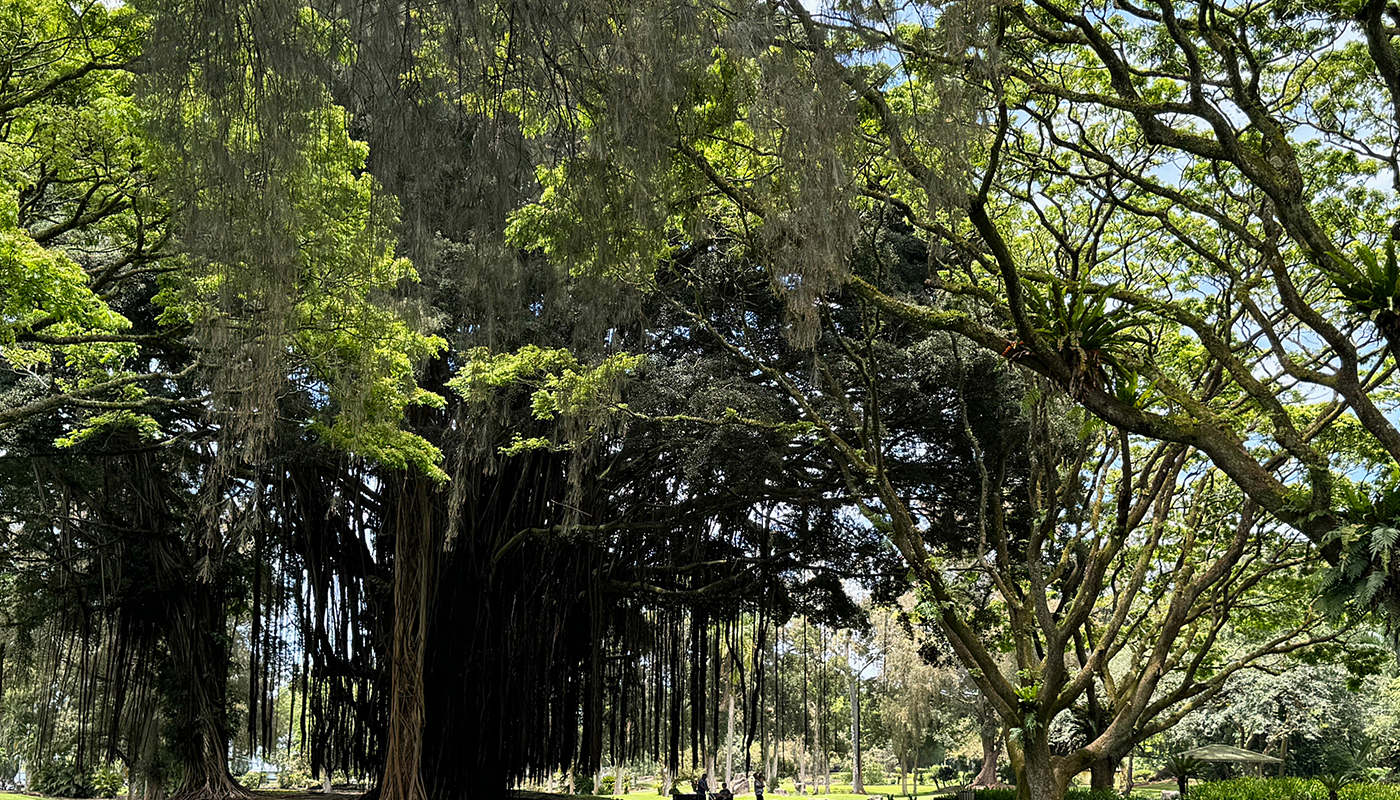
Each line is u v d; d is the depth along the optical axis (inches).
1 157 410.9
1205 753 838.5
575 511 872.3
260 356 344.8
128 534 1026.1
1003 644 838.5
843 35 316.8
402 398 559.5
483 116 337.4
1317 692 1488.7
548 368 614.5
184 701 1053.8
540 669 999.6
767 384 848.3
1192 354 683.4
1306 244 399.5
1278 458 568.4
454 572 957.8
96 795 1477.6
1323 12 434.0
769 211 327.6
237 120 292.7
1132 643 791.7
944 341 756.6
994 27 346.0
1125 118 633.0
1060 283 406.6
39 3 435.5
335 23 317.7
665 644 1049.5
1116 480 762.2
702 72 334.0
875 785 2596.0
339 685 1020.5
